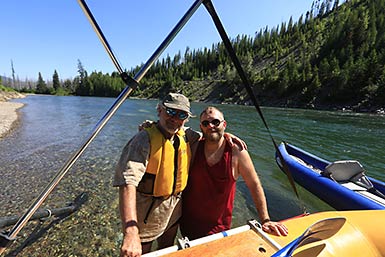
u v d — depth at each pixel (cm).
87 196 515
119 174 178
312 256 151
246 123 1825
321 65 4697
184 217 251
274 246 163
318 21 9300
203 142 238
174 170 212
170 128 204
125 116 2120
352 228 192
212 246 161
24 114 2016
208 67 9831
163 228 224
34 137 1101
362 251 170
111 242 373
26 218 154
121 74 159
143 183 204
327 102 3894
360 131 1527
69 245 362
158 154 199
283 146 779
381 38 4825
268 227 200
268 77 5444
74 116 2002
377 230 191
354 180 522
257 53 9306
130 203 166
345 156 931
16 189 548
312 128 1633
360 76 3650
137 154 187
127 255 145
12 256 337
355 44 5381
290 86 4747
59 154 830
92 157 800
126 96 162
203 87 7162
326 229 161
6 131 1224
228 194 235
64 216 436
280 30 10706
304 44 7575
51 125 1465
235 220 444
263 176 659
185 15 156
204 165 230
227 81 6612
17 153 832
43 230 394
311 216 233
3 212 451
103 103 4041
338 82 3800
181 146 219
